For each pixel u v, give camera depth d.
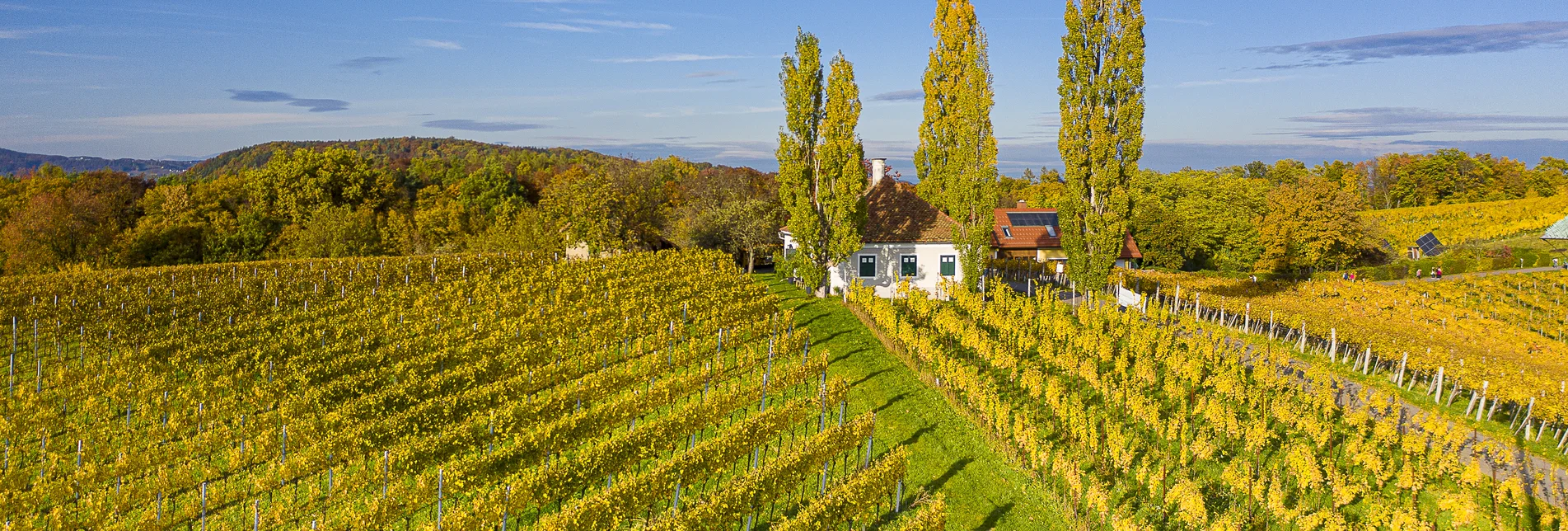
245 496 18.81
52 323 30.41
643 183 70.56
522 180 90.50
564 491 18.61
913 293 38.53
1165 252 69.56
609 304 34.72
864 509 18.62
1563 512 19.92
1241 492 20.86
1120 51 39.56
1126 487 21.06
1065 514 19.75
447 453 20.50
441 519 16.72
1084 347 30.56
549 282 39.38
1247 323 38.84
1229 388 26.30
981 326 36.88
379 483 19.38
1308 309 39.09
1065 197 41.47
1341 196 66.00
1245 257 71.94
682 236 59.56
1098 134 40.09
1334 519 18.16
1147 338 32.50
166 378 24.77
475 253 54.53
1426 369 29.33
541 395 25.09
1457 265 68.50
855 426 21.27
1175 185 92.69
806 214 40.62
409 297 36.69
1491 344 35.78
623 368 27.83
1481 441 24.97
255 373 26.06
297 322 32.00
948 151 51.09
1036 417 25.75
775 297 38.28
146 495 18.36
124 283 38.59
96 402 22.34
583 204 52.84
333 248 57.78
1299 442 23.72
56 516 16.62
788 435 22.97
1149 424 24.50
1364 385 30.61
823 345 32.50
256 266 44.06
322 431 21.66
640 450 20.45
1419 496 21.05
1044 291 42.53
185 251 61.12
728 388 24.64
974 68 47.09
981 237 40.94
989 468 21.92
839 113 39.97
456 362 27.64
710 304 35.72
